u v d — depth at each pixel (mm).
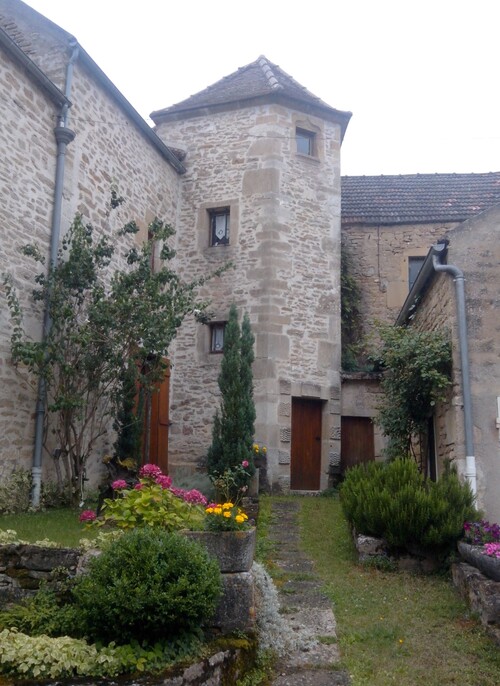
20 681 3314
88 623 3734
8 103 7574
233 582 4137
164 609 3604
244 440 9453
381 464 7461
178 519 4574
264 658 4098
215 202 12242
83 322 8383
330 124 12805
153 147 11492
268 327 11297
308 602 5234
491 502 6602
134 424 8688
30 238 7844
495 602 4656
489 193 14609
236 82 13320
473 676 4020
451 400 7094
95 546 4324
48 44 9078
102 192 9594
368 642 4496
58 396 7465
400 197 14773
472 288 7090
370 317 13609
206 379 11578
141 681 3387
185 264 12211
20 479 7352
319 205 12320
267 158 11977
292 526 7906
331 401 11711
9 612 4035
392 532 6117
